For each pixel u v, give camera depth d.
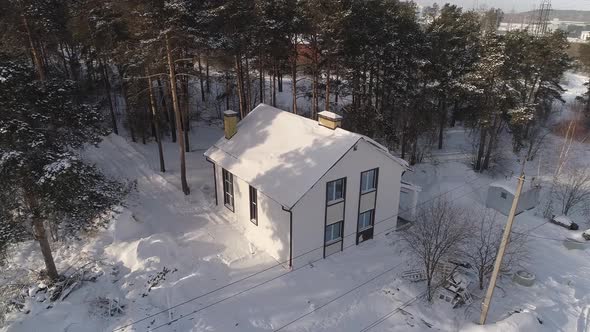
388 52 31.66
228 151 24.17
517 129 36.97
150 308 16.70
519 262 21.81
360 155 20.55
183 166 26.80
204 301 17.30
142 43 22.92
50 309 16.89
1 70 14.87
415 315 17.61
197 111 43.53
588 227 26.14
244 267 19.89
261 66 35.81
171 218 24.55
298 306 17.56
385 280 19.61
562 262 22.23
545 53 35.88
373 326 16.91
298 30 29.41
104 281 18.66
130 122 36.06
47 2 30.48
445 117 39.56
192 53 27.34
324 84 34.91
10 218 16.58
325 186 19.59
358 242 22.44
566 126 43.91
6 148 15.11
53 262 18.64
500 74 30.19
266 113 25.08
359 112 33.88
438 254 19.34
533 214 27.75
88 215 17.77
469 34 39.06
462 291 18.81
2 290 18.19
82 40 31.42
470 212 26.95
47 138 16.56
